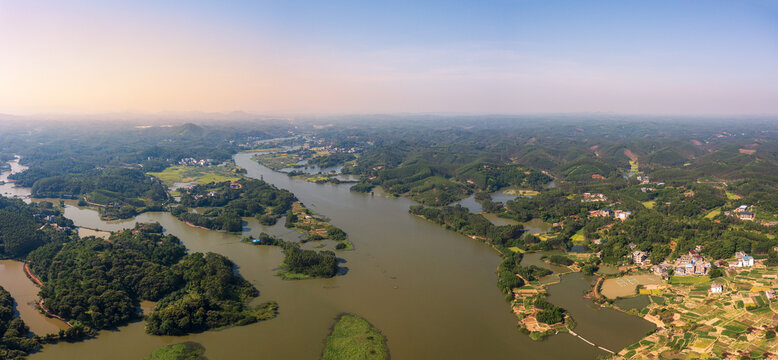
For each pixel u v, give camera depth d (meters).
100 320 144.38
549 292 173.00
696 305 156.88
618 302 163.38
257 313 154.75
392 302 164.88
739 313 148.88
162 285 169.00
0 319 142.12
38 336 137.25
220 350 132.50
